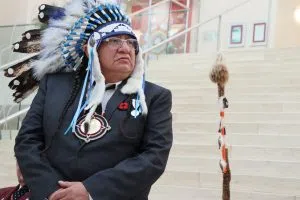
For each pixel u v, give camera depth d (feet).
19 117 15.88
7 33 16.19
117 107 5.43
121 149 5.27
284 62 19.43
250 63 19.66
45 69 6.07
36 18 6.59
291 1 28.02
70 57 5.86
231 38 28.55
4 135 16.29
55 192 4.92
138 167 5.08
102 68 5.62
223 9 28.81
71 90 5.71
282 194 11.14
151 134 5.42
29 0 20.59
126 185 4.99
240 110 15.71
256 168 12.24
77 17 5.88
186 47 28.45
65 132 5.37
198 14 29.14
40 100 5.77
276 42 27.99
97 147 5.21
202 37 28.89
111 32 5.52
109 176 4.98
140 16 22.85
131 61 5.58
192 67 20.81
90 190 4.90
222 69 7.07
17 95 6.43
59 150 5.34
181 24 27.30
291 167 11.87
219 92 7.09
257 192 11.43
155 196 12.04
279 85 16.85
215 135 13.96
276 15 28.04
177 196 11.86
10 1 20.88
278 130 13.82
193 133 14.29
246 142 13.55
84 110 5.45
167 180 12.52
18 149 5.49
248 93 16.81
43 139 5.65
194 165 12.89
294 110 15.01
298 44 27.73
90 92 5.56
